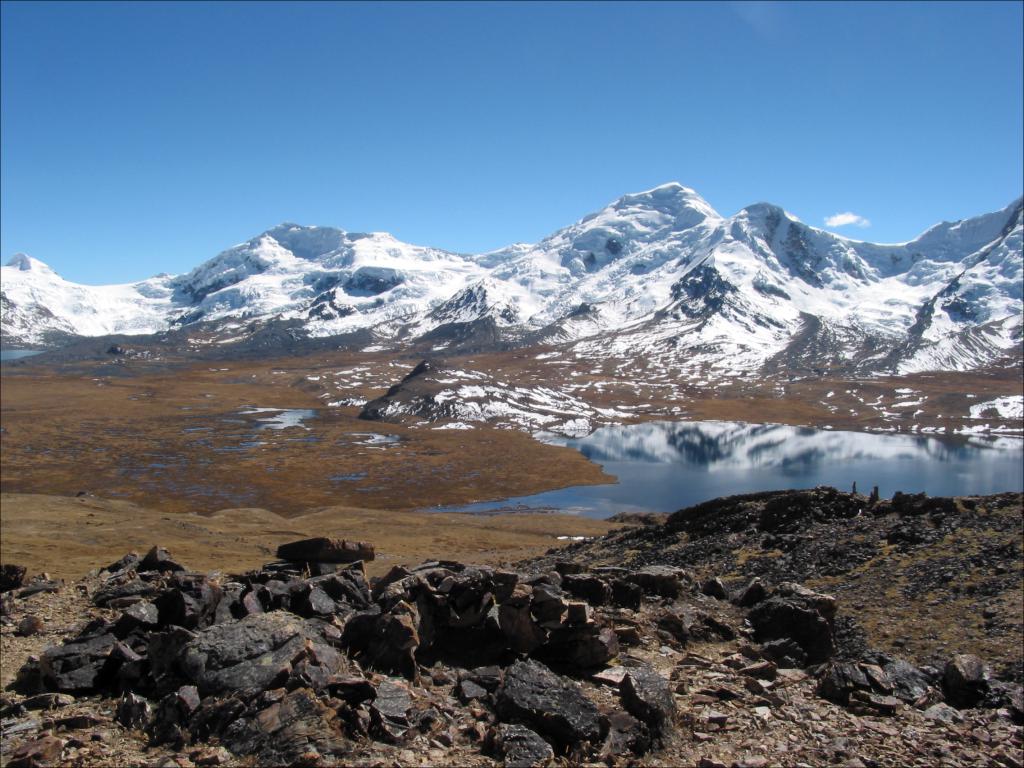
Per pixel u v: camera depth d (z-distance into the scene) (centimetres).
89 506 8900
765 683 1944
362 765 1320
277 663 1561
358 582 2194
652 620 2316
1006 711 1977
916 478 14950
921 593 3650
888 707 1892
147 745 1412
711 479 14975
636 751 1511
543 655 1875
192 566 5456
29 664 1819
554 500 12888
